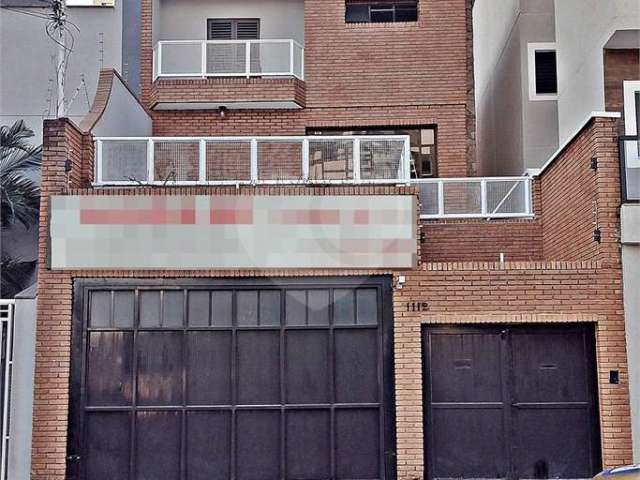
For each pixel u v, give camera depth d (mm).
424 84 18375
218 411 11648
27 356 11648
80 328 11664
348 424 11633
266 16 19766
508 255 15438
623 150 11836
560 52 17297
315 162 12727
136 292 11773
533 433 11617
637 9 13734
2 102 20562
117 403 11594
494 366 11742
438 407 11664
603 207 11773
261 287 11805
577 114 15930
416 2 18891
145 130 18016
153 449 11562
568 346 11781
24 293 12203
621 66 14414
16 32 20844
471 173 18469
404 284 11719
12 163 18859
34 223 18781
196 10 19781
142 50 18750
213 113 18594
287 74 18062
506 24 20750
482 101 24875
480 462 11562
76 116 20469
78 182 12484
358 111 18359
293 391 11695
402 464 11359
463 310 11656
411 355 11586
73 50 20766
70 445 11430
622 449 11312
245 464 11570
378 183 12406
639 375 11477
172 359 11711
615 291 11656
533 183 15586
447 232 15570
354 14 18922
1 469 11391
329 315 11797
